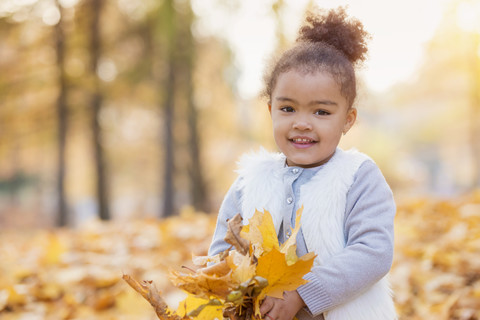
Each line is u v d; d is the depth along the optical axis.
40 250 4.92
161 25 9.66
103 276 3.75
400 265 3.93
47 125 12.59
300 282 1.36
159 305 1.37
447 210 6.03
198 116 13.43
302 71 1.66
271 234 1.45
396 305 3.22
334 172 1.70
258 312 1.37
